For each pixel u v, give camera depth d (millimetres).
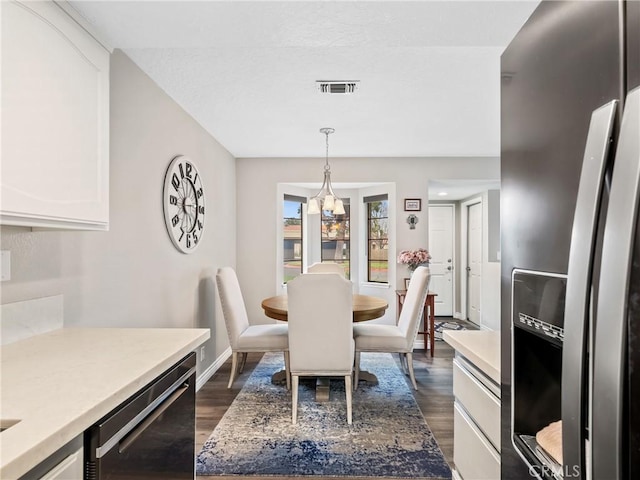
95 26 1459
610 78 534
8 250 1309
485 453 1140
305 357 2494
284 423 2490
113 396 887
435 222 6375
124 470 937
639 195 444
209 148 3545
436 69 2287
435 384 3217
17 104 1068
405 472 1958
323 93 2633
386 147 4094
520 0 1352
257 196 4594
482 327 5340
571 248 563
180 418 1282
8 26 1040
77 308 1683
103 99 1507
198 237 3156
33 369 1053
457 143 3914
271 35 1595
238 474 1938
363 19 1475
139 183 2240
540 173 738
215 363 3611
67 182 1274
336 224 5297
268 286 4578
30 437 694
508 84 902
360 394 2998
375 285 4887
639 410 456
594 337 513
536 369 852
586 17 594
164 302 2566
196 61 2170
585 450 531
